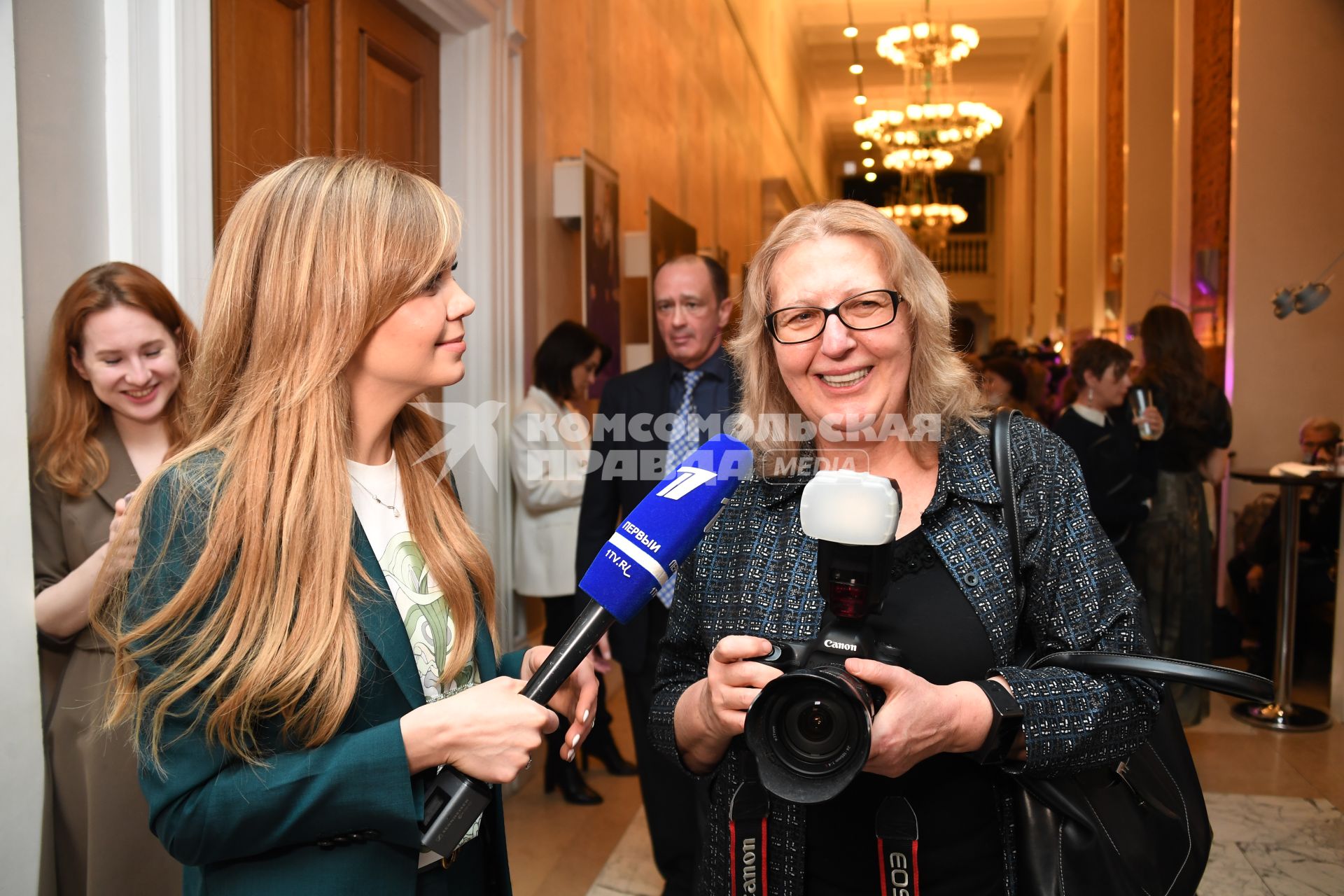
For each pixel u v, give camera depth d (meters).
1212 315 6.36
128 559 1.04
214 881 0.97
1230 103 6.05
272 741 0.95
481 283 3.54
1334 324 5.73
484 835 1.14
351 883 0.95
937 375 1.22
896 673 0.96
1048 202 14.78
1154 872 1.15
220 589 0.94
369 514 1.10
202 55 2.00
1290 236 5.76
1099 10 9.91
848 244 1.17
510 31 3.62
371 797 0.91
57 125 1.73
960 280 26.12
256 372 1.01
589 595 0.98
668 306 2.83
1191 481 4.16
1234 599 5.37
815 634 1.17
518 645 3.87
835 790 0.85
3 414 1.51
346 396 1.04
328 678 0.94
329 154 2.68
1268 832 3.14
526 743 0.93
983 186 26.50
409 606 1.09
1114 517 3.96
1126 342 8.26
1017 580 1.16
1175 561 4.14
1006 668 1.11
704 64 8.36
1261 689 1.02
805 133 16.53
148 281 1.74
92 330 1.67
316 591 0.96
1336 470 4.17
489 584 1.20
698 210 8.12
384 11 3.02
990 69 15.96
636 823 3.27
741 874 1.15
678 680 1.32
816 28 14.33
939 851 1.15
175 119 1.92
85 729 1.60
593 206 4.46
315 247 1.01
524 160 3.95
